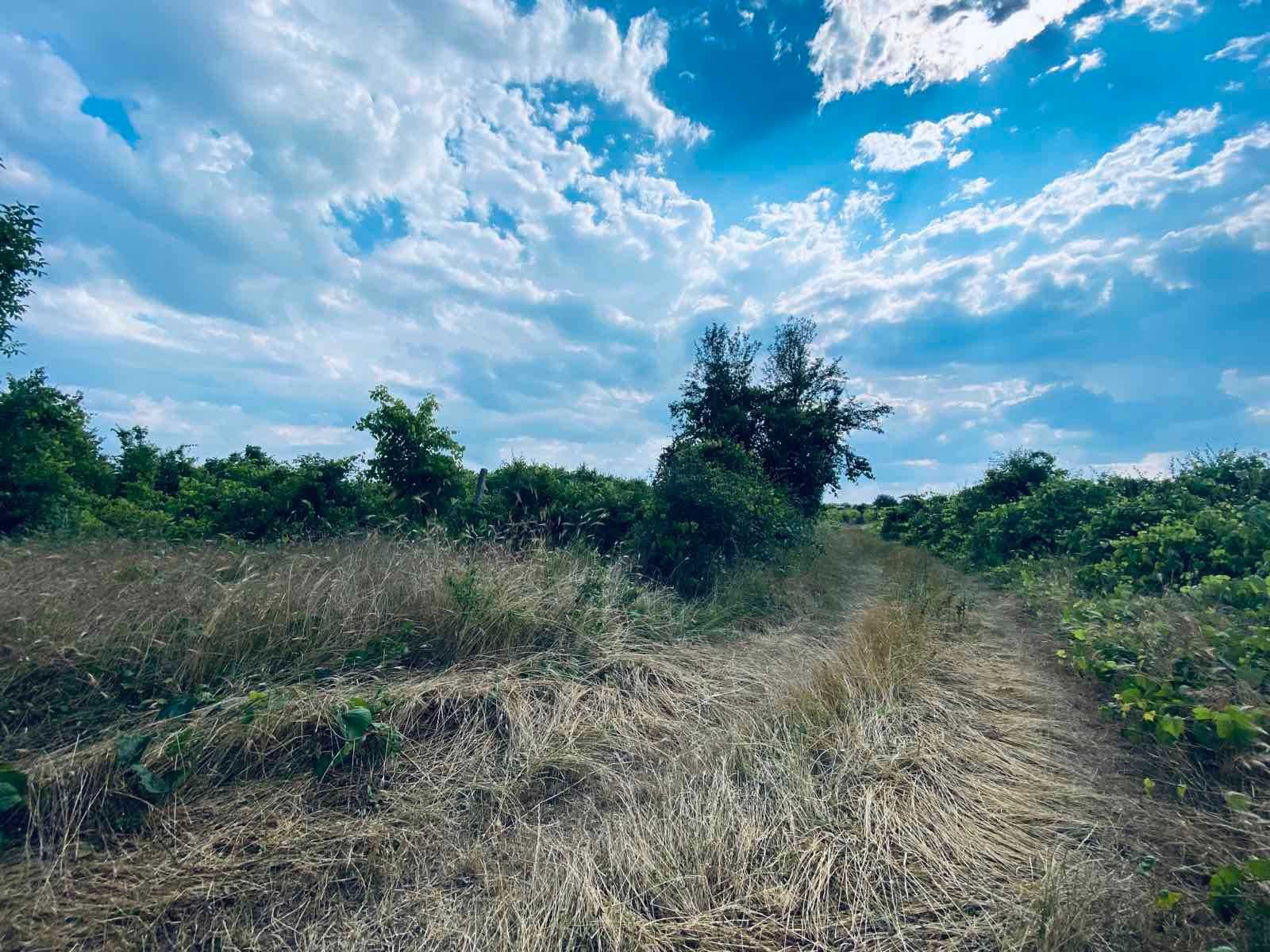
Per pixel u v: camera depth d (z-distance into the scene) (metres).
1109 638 4.34
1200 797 2.74
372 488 8.39
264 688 3.45
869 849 2.47
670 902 2.19
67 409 9.12
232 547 5.71
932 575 10.09
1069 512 9.56
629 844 2.48
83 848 2.32
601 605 5.47
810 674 4.33
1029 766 3.15
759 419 21.28
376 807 2.78
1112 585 6.11
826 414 21.44
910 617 5.59
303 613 4.02
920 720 3.63
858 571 12.12
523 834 2.66
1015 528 10.52
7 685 3.04
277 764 2.91
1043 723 3.64
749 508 8.91
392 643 4.20
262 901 2.20
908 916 2.15
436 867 2.43
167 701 3.19
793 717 3.65
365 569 4.91
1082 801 2.79
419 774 3.03
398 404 8.58
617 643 4.96
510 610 4.71
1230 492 7.32
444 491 8.64
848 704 3.71
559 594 5.29
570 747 3.36
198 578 4.33
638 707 3.99
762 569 8.39
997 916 2.11
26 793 2.42
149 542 5.88
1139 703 3.32
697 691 4.31
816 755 3.23
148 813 2.52
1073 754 3.25
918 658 4.55
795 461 20.81
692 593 7.47
